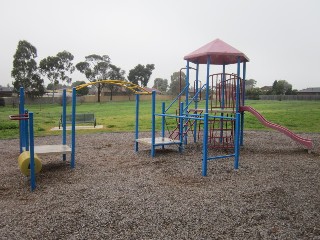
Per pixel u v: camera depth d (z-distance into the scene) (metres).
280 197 5.18
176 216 4.42
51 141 11.86
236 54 9.62
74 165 7.61
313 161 8.06
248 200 5.04
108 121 21.31
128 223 4.20
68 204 4.93
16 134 14.12
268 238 3.77
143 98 82.56
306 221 4.23
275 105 42.53
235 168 7.23
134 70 98.69
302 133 14.12
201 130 15.41
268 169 7.17
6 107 48.38
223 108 10.52
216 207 4.74
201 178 6.45
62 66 80.00
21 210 4.70
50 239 3.77
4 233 3.92
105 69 85.56
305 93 93.94
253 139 12.34
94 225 4.14
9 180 6.43
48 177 6.63
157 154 9.16
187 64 10.73
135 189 5.70
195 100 10.92
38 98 68.38
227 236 3.83
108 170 7.21
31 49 68.69
